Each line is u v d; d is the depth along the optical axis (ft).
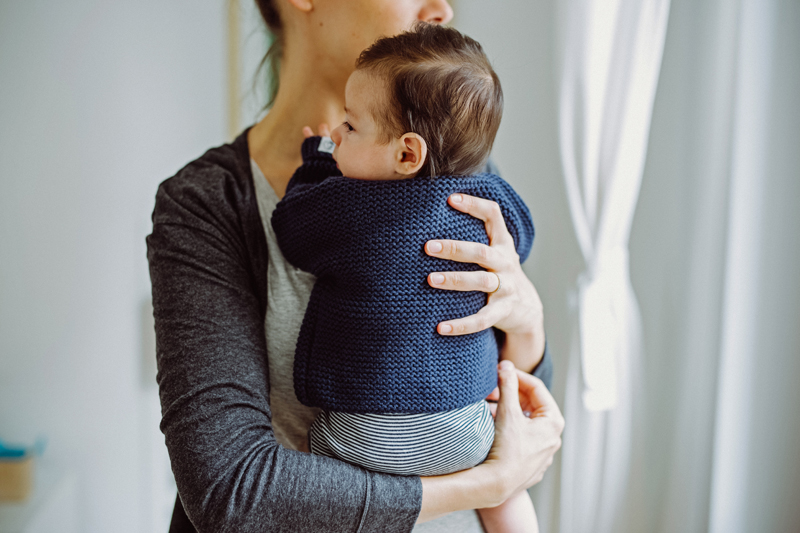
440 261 2.49
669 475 5.80
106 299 7.30
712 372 5.31
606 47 5.16
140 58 7.15
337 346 2.48
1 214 7.05
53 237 7.16
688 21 5.38
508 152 6.15
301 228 2.55
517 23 5.96
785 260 4.82
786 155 4.74
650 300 5.84
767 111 4.71
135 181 7.31
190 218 2.57
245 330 2.43
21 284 7.16
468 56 2.58
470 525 2.89
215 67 7.27
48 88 7.00
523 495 3.07
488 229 2.68
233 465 2.16
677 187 5.58
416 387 2.43
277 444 2.30
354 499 2.21
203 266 2.48
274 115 3.14
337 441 2.51
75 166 7.14
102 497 7.48
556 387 5.92
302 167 2.79
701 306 5.40
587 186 5.29
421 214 2.48
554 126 5.80
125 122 7.21
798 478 4.99
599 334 5.28
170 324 2.39
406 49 2.51
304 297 2.77
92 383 7.35
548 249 5.98
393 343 2.43
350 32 2.89
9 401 7.23
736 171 4.82
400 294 2.44
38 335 7.25
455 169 2.62
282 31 3.13
